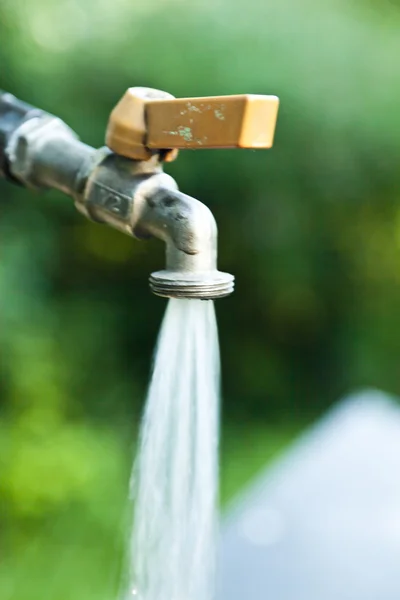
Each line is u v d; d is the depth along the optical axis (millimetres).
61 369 2375
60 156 645
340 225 2668
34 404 2141
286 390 3051
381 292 2910
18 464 2020
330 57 2387
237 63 2283
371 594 989
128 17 2244
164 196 615
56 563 1932
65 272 2588
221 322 2975
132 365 2773
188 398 627
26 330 2143
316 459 1313
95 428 2527
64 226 2438
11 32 2043
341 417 1446
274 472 1343
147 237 628
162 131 607
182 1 2301
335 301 2916
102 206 630
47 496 2031
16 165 655
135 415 2645
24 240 2236
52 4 2143
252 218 2584
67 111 2189
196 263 606
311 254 2736
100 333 2639
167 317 627
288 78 2352
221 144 591
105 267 2705
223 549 1134
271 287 2826
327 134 2422
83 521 2061
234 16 2309
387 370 2988
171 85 2238
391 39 2463
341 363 3025
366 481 1210
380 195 2557
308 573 1044
